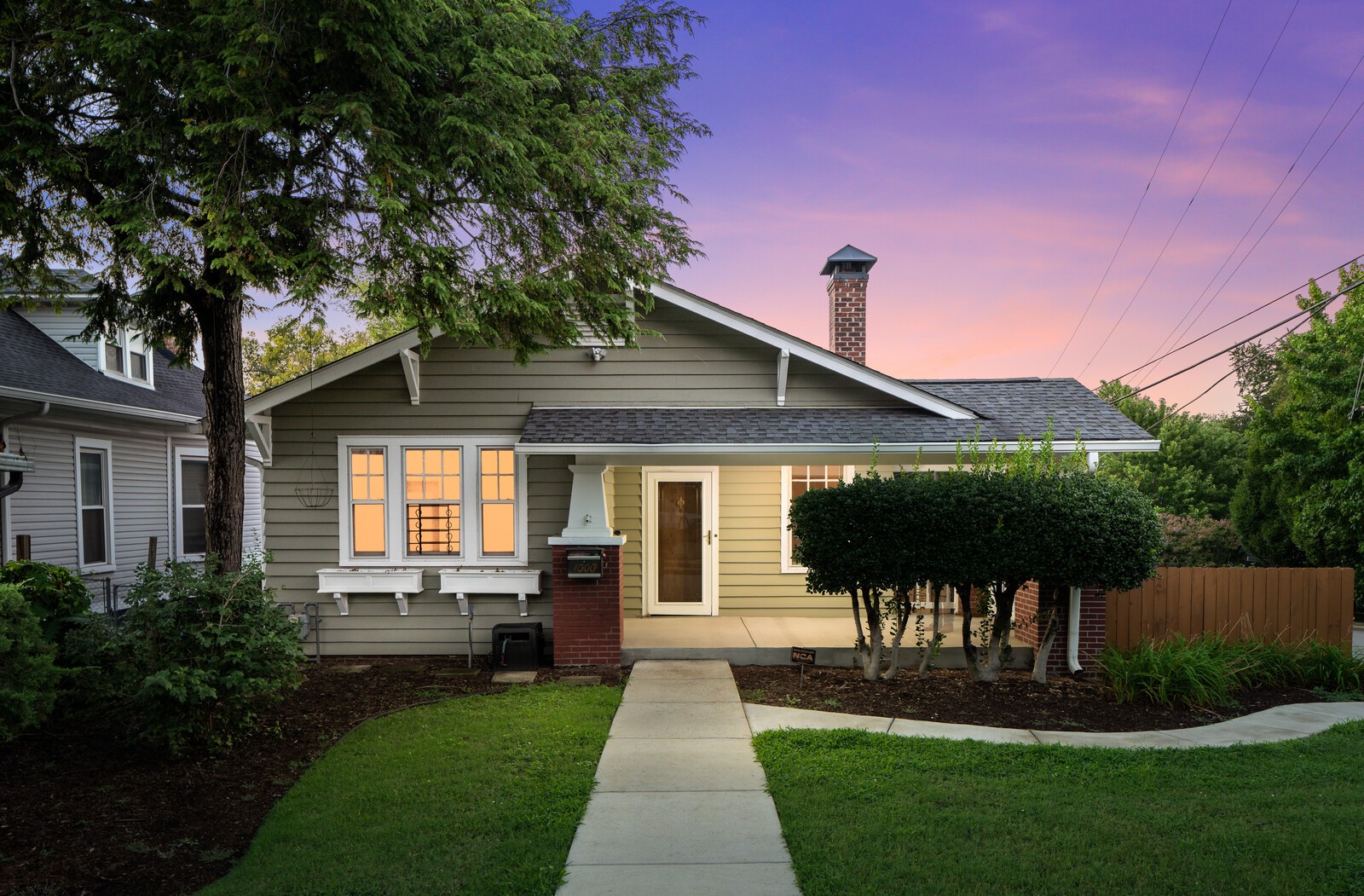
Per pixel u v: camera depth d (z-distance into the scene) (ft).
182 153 21.99
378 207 23.35
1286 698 27.58
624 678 29.25
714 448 29.45
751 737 22.21
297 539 33.09
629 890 13.57
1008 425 32.76
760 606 38.47
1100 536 26.04
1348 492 50.93
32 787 18.31
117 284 28.04
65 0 20.01
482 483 33.35
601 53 29.19
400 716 24.09
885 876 13.91
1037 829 15.80
